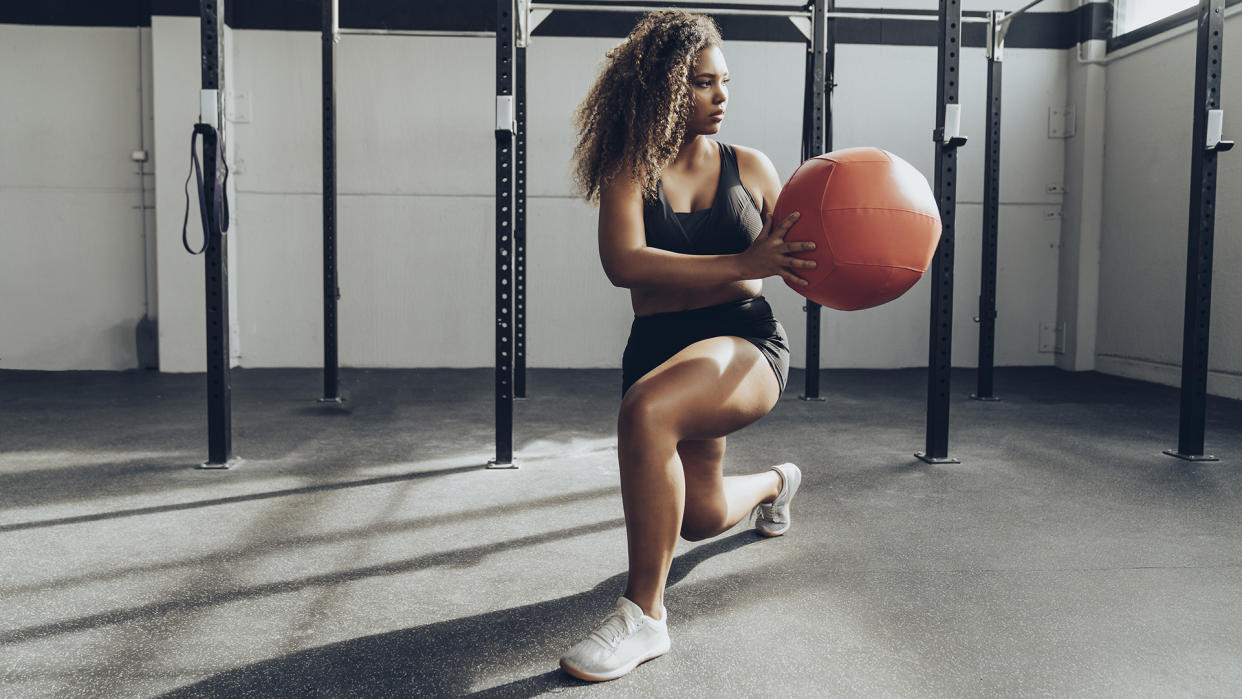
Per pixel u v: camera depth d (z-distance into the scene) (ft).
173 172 19.17
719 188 5.11
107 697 4.50
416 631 5.40
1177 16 17.35
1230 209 16.02
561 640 5.27
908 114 20.52
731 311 5.23
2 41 19.38
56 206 19.71
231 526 7.68
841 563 6.73
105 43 19.47
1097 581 6.34
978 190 20.75
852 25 20.27
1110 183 19.71
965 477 9.66
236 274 20.01
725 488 6.50
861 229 4.35
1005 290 21.01
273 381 17.84
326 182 14.90
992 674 4.82
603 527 7.72
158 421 13.07
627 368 5.52
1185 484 9.35
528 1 14.01
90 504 8.35
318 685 4.66
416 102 20.06
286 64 19.84
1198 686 4.67
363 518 7.97
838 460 10.55
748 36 20.13
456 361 20.54
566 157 20.31
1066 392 16.62
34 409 14.20
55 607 5.76
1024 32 20.53
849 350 20.92
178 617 5.60
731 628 5.47
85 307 19.90
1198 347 10.48
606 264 4.81
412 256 20.33
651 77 4.76
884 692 4.60
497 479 9.52
